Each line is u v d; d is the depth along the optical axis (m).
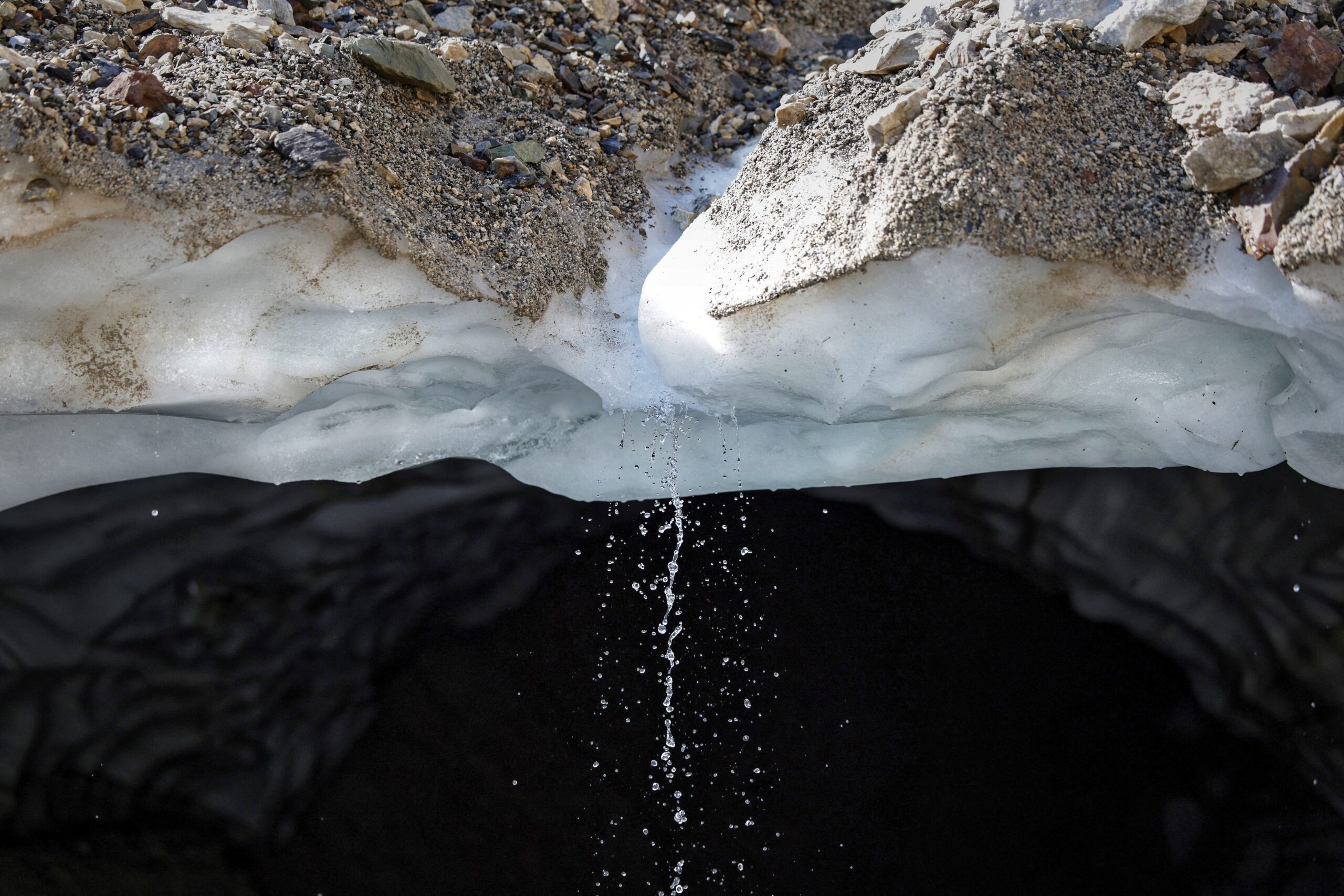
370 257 1.44
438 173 1.59
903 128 1.45
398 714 1.54
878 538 1.63
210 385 1.48
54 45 1.49
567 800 1.52
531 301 1.53
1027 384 1.52
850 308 1.42
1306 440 1.50
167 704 1.49
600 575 1.62
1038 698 1.55
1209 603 1.54
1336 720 1.48
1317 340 1.38
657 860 1.51
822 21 2.12
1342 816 1.46
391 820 1.51
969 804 1.51
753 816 1.52
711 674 1.58
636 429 1.65
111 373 1.45
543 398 1.67
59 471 1.51
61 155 1.36
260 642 1.53
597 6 1.91
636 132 1.79
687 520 1.64
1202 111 1.43
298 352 1.49
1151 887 1.47
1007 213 1.37
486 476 1.64
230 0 1.67
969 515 1.62
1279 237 1.35
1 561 1.49
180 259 1.39
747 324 1.47
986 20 1.61
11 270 1.37
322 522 1.58
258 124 1.46
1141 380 1.52
